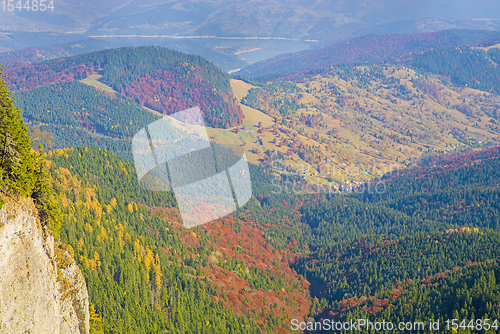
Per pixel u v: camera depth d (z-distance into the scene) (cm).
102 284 15512
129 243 18375
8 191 3381
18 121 3675
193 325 16412
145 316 15438
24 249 3353
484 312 18088
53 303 3612
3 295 3064
